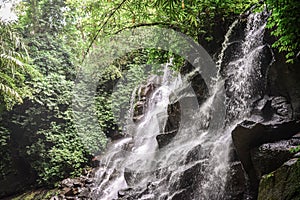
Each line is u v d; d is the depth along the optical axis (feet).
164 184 18.97
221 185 15.69
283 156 12.88
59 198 26.37
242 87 18.66
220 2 19.67
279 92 16.87
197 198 16.66
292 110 15.55
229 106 19.12
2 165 30.63
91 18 21.90
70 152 31.24
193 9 19.27
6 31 30.60
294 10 9.46
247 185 14.48
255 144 14.44
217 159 16.74
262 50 17.65
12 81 29.73
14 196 29.81
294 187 10.44
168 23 20.89
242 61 19.51
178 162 19.35
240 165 14.88
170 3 14.55
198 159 18.15
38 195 28.66
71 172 30.35
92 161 31.09
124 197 20.43
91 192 26.58
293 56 15.44
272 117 15.83
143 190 20.07
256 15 19.11
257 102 17.03
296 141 13.73
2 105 31.32
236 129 14.62
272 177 11.45
